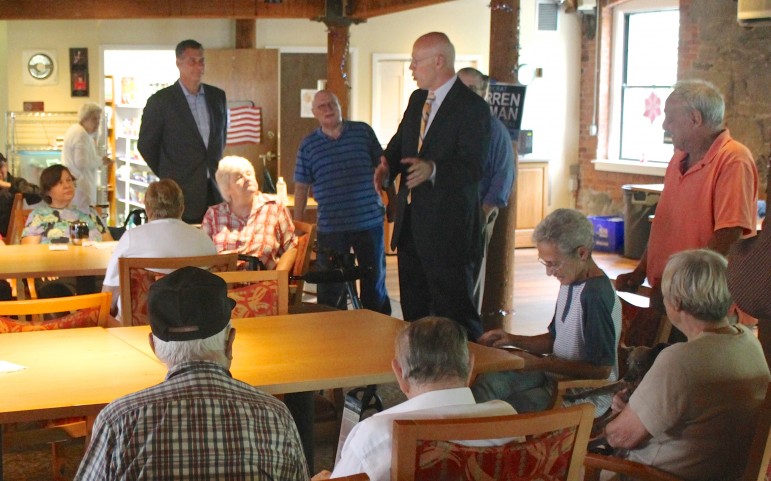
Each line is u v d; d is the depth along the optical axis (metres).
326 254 5.07
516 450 1.93
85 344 3.02
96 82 10.10
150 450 1.82
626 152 11.16
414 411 2.01
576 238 3.23
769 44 8.52
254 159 9.96
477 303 5.42
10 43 9.95
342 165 5.92
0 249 5.19
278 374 2.68
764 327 3.13
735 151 3.59
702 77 9.27
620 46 11.05
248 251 4.98
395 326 3.31
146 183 10.99
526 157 11.27
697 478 2.48
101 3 8.58
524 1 11.15
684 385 2.42
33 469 3.83
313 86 10.50
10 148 10.00
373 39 10.66
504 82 5.68
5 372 2.69
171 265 3.71
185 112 6.10
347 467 2.01
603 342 3.21
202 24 10.18
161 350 1.96
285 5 8.45
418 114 4.06
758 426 2.28
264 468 1.88
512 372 3.35
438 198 3.93
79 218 5.64
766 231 1.98
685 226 3.71
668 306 2.58
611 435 2.56
